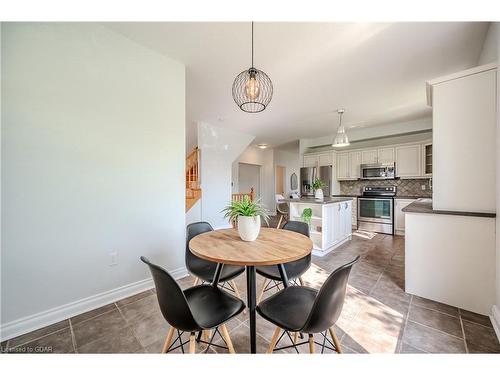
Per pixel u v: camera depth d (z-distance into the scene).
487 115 1.73
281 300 1.21
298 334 1.48
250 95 1.83
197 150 4.67
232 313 1.10
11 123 1.46
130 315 1.74
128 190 2.04
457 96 1.85
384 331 1.52
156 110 2.23
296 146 7.84
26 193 1.53
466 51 2.19
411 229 2.04
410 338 1.44
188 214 4.38
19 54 1.49
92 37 1.81
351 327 1.57
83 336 1.49
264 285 1.96
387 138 5.26
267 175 8.57
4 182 1.45
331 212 3.49
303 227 2.01
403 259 3.05
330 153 5.77
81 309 1.76
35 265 1.56
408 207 2.26
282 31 1.90
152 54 2.19
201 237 1.63
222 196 5.10
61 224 1.67
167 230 2.35
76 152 1.74
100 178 1.87
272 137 6.23
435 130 1.95
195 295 1.27
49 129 1.61
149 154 2.19
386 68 2.52
